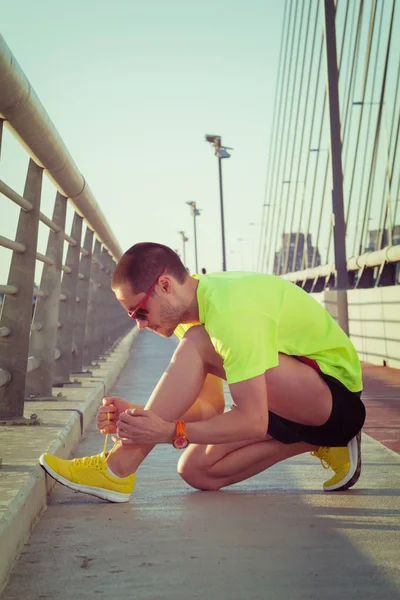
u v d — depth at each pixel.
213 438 2.02
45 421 3.24
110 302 10.06
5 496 1.82
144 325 2.14
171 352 11.42
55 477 2.20
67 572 1.59
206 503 2.21
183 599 1.43
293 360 2.14
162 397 2.08
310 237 28.23
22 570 1.61
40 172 3.49
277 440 2.34
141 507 2.17
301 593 1.45
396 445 3.29
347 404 2.18
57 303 4.29
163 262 2.08
